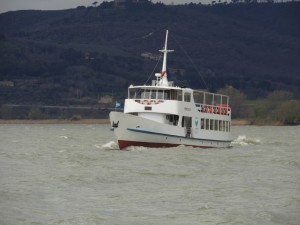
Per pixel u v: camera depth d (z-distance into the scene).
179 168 175.75
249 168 181.88
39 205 118.56
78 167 176.38
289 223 108.62
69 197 127.06
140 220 108.56
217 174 166.00
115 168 173.12
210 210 116.62
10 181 146.12
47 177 154.00
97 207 118.00
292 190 139.62
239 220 109.06
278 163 197.38
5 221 105.06
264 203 123.75
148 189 138.38
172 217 110.94
